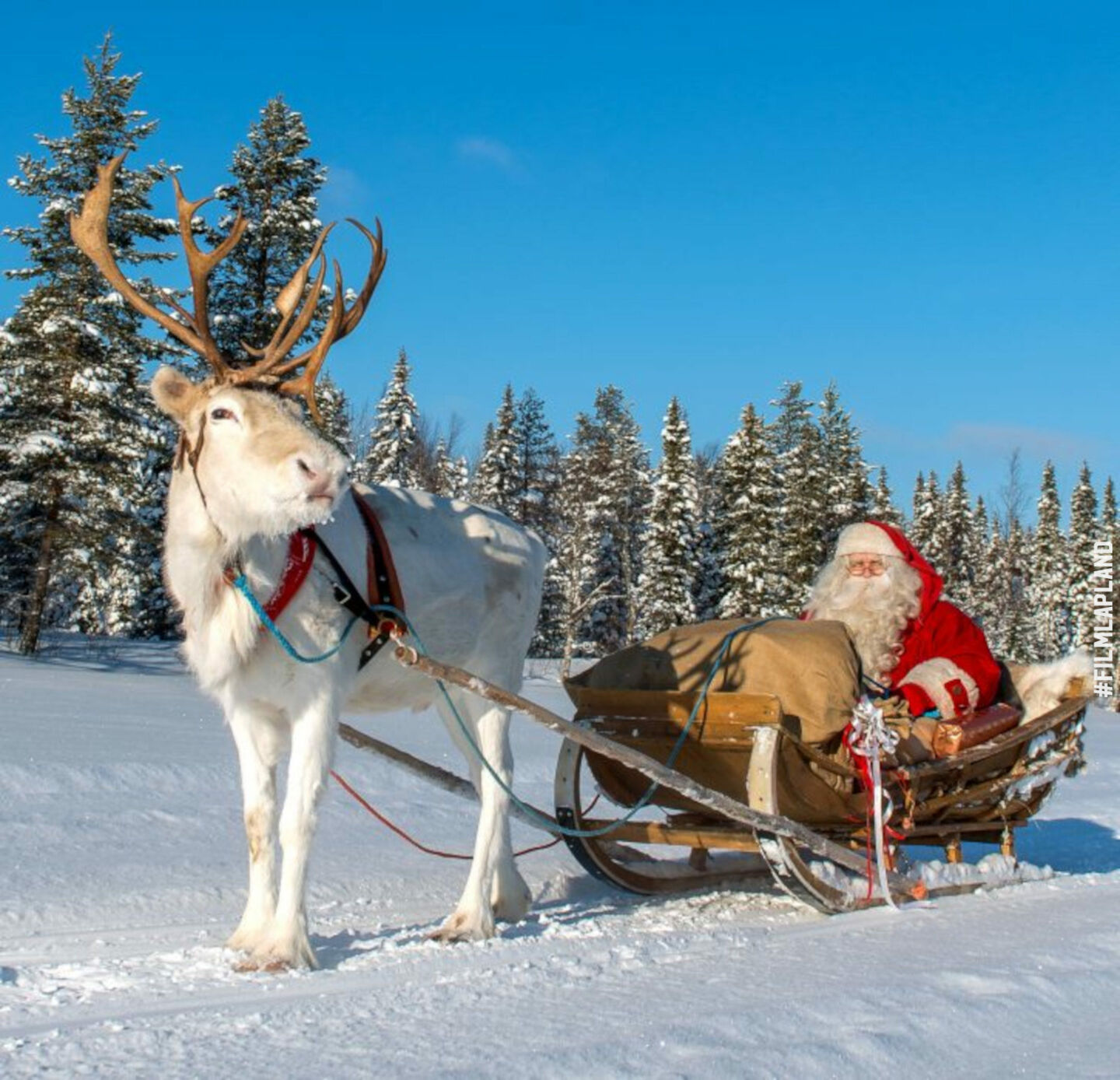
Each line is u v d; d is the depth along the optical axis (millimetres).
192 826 8883
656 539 49156
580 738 6102
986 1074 3820
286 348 5637
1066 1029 4352
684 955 5570
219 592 5477
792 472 53906
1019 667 8969
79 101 31578
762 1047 3904
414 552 6535
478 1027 4180
